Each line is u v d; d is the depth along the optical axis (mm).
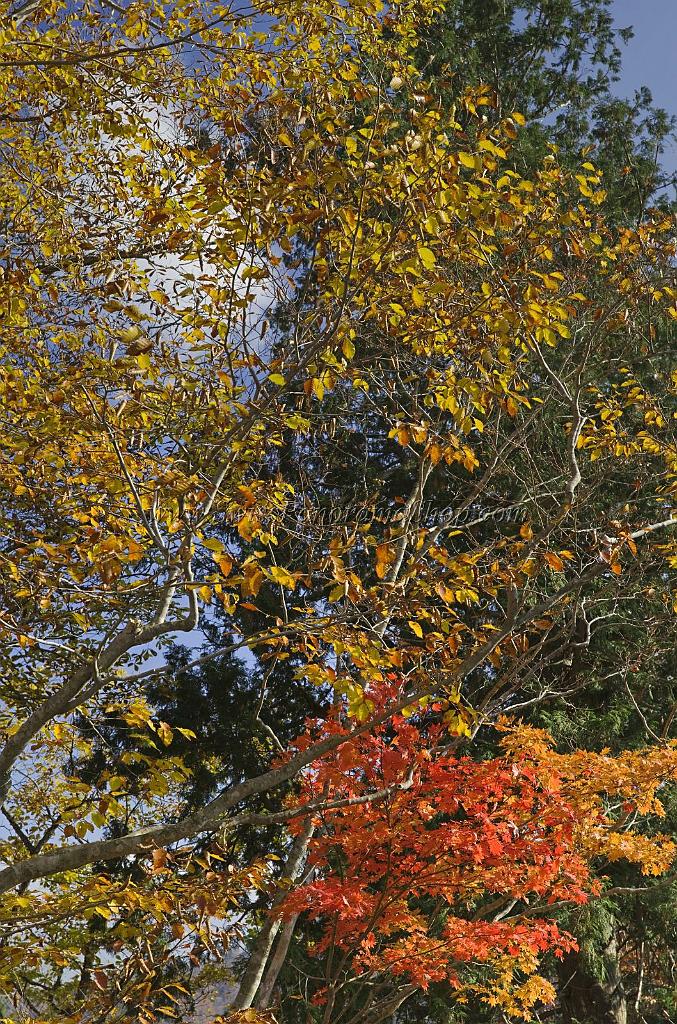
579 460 10133
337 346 4941
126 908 5086
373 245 5133
